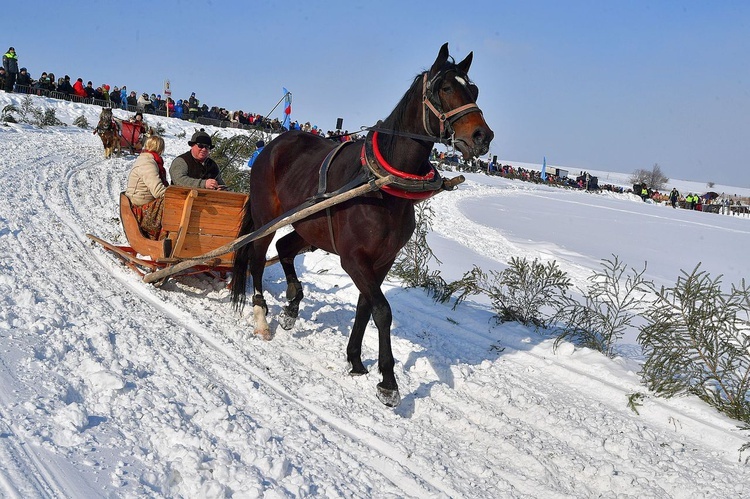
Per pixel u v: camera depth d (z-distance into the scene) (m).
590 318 6.90
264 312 6.42
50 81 33.09
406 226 5.24
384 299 5.10
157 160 7.59
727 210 55.56
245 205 6.88
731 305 5.57
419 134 4.88
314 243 5.83
